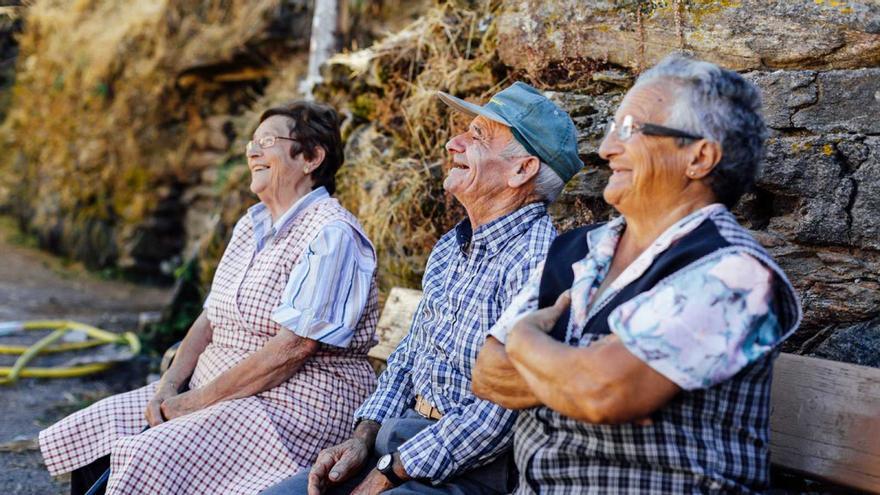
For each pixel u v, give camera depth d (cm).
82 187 978
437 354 216
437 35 365
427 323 224
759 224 252
